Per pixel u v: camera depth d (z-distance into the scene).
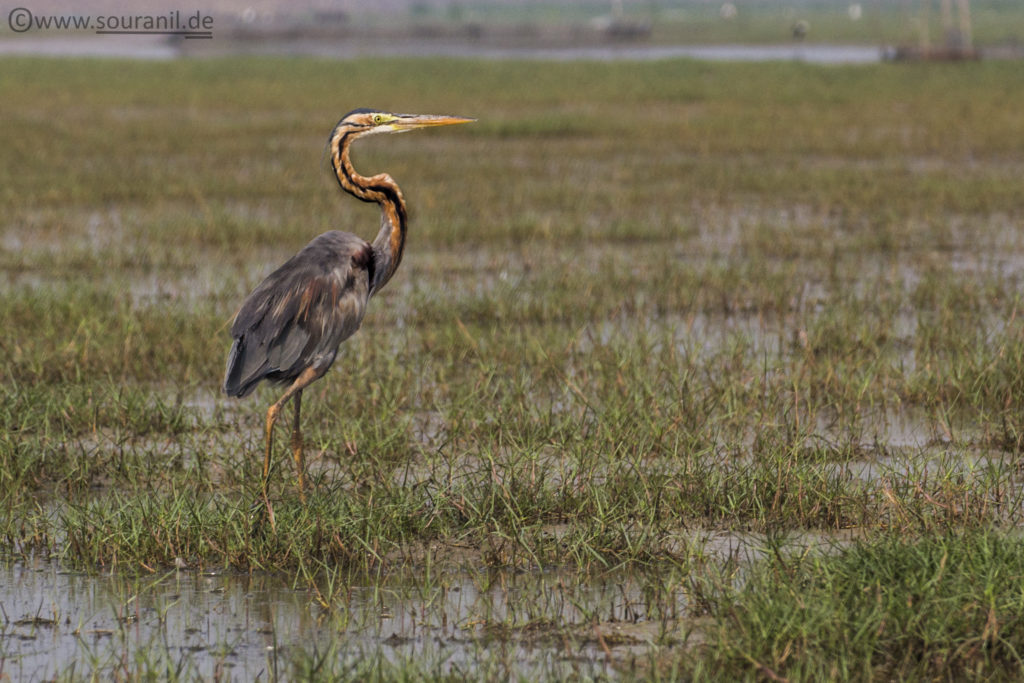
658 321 21.33
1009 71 99.75
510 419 15.23
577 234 29.80
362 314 12.57
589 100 76.62
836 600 9.74
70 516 12.04
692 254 27.42
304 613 10.42
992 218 32.16
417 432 15.43
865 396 16.47
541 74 101.50
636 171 42.09
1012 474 13.48
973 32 197.25
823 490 12.65
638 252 27.55
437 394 16.84
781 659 9.18
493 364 17.75
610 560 11.39
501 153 48.94
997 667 9.21
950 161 44.78
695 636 9.88
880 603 9.56
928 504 12.24
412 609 10.47
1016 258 26.61
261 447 14.31
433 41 184.00
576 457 13.84
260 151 48.75
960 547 10.52
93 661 9.41
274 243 28.83
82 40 198.75
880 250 27.75
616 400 15.62
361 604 10.58
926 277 23.59
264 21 197.38
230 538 11.62
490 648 9.72
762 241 28.56
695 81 93.00
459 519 12.31
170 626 10.20
